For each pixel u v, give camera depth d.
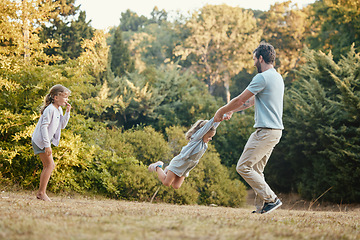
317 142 14.23
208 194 11.02
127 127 20.23
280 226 2.68
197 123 4.77
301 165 15.52
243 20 38.62
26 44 9.57
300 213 5.00
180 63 41.06
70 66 9.65
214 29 38.19
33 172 7.83
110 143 10.75
